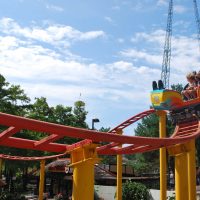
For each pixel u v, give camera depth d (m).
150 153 61.12
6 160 38.41
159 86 23.92
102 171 43.38
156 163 61.12
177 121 24.25
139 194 33.69
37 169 47.69
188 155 22.78
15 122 13.93
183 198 22.62
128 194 33.53
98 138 16.03
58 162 37.59
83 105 55.38
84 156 17.48
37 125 14.45
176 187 23.02
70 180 45.84
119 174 24.72
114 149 23.27
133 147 22.48
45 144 18.84
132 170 53.56
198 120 23.03
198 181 44.81
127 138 16.83
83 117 55.00
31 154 38.81
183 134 23.42
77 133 15.49
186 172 22.89
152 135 58.69
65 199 37.59
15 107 39.78
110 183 44.78
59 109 53.19
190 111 23.44
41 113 51.03
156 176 53.22
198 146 52.28
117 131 25.34
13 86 39.16
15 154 36.91
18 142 19.05
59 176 44.25
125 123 25.16
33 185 53.53
